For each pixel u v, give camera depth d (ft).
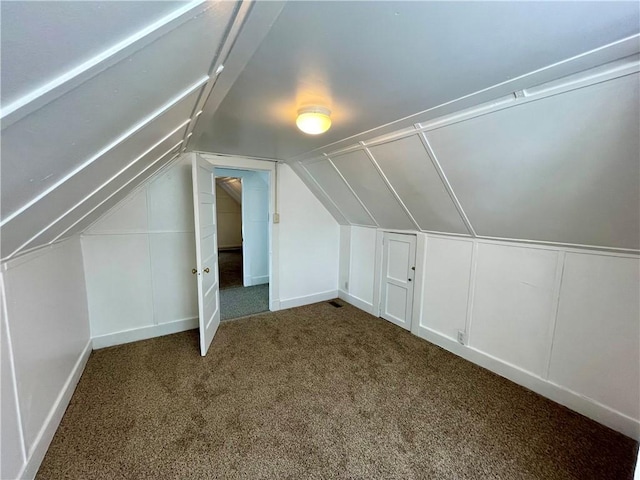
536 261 6.75
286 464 4.85
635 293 5.37
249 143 8.40
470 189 6.74
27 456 4.40
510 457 5.02
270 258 11.94
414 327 9.99
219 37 2.79
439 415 6.03
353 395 6.65
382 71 4.11
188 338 9.47
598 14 2.85
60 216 4.71
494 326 7.68
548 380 6.63
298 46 3.46
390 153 7.55
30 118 1.88
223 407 6.19
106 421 5.72
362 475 4.67
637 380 5.40
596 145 4.44
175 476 4.60
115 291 8.84
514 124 5.01
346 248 13.20
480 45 3.44
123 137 3.60
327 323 10.87
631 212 4.83
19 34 1.29
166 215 9.41
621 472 4.73
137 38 1.88
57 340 5.94
